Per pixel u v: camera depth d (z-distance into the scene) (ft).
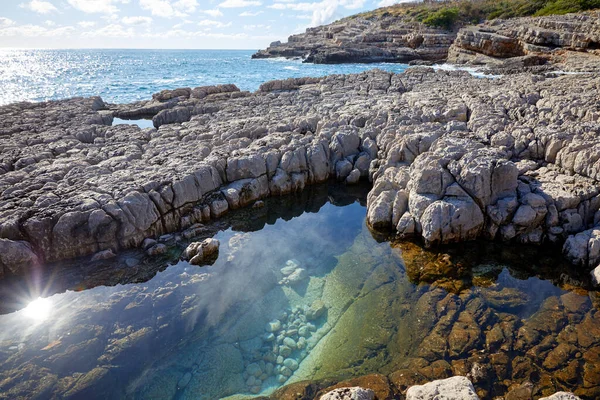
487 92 88.63
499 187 45.16
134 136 76.38
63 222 42.47
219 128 75.77
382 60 278.87
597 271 36.96
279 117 85.40
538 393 26.07
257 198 58.29
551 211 43.24
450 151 49.75
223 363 31.32
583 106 65.57
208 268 43.04
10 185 50.83
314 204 59.93
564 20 187.73
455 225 43.83
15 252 40.34
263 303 38.01
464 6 313.73
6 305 36.78
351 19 435.53
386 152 62.54
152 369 30.68
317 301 38.14
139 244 46.42
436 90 102.89
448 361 29.43
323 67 260.01
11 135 78.74
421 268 41.52
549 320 32.55
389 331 33.50
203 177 53.57
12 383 28.58
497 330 31.89
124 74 274.16
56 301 37.37
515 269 40.52
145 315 35.76
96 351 31.76
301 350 32.53
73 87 197.26
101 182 50.14
